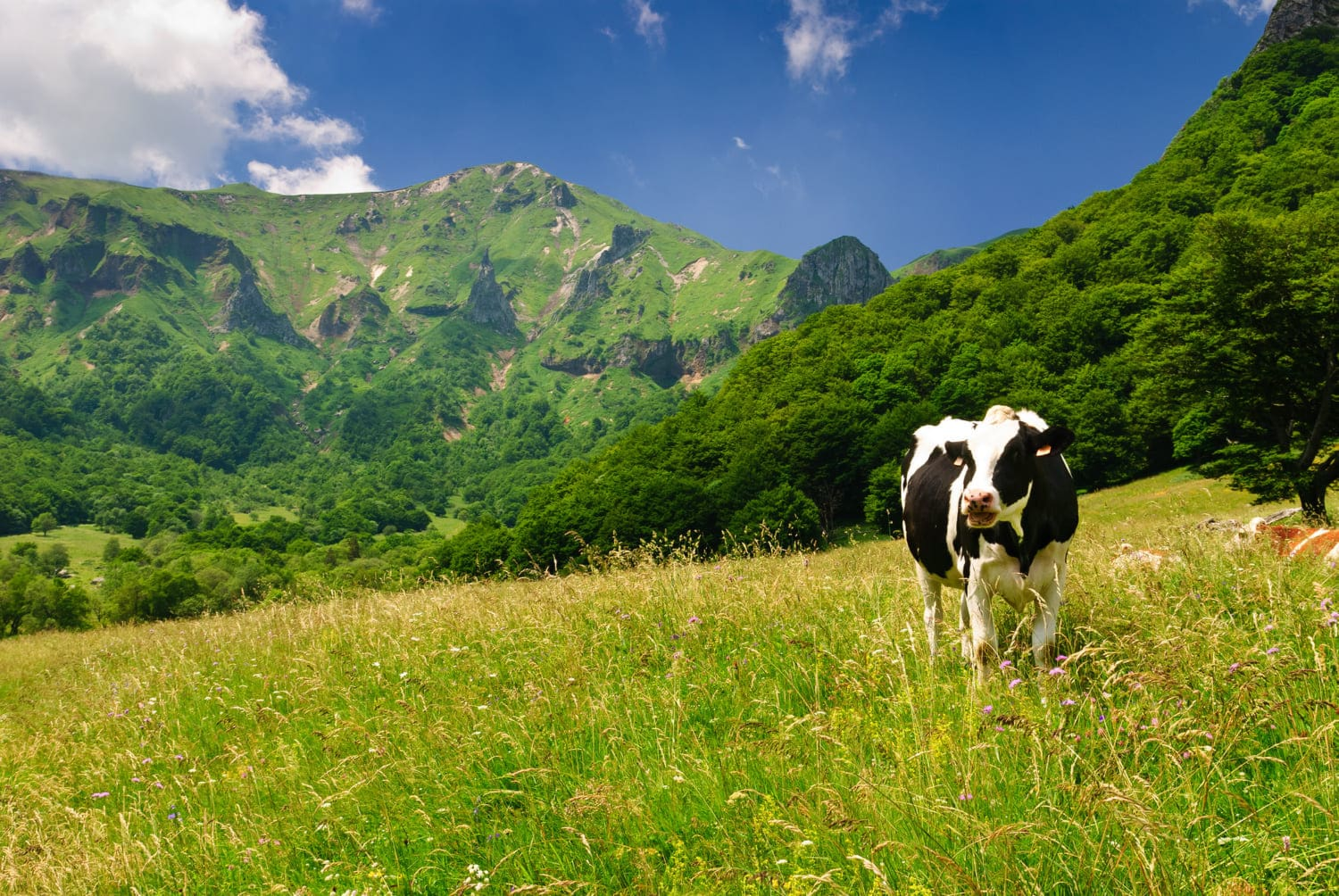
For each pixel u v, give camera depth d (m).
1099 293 68.50
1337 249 26.09
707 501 60.44
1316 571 6.24
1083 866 2.99
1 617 69.12
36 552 149.25
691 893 3.35
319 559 143.88
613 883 3.67
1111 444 52.31
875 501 54.62
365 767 5.46
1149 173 107.56
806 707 4.99
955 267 104.69
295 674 8.38
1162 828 2.94
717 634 6.90
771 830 3.57
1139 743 3.50
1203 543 7.26
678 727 4.95
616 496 68.44
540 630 7.72
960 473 6.15
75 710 9.34
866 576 8.73
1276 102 112.44
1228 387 26.28
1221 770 3.52
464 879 3.89
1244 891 2.75
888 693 4.86
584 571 9.88
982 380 66.62
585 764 4.88
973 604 5.64
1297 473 24.28
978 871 3.08
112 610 76.31
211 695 8.47
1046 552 5.57
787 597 7.31
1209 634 4.42
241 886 4.59
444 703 6.39
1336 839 2.93
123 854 4.82
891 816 3.48
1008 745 3.91
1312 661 4.11
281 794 5.54
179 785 6.09
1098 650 4.51
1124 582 6.32
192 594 79.50
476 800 4.66
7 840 5.57
